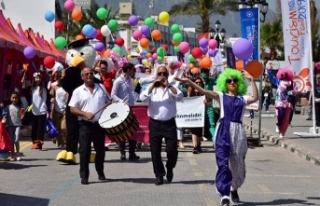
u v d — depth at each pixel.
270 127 25.11
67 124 13.85
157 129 11.16
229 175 8.96
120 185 11.12
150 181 11.59
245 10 17.83
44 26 38.59
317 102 21.95
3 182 11.37
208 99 16.97
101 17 23.33
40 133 16.88
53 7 38.62
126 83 14.38
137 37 24.83
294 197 10.23
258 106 18.84
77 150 15.38
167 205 9.33
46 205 9.25
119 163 14.19
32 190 10.53
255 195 10.35
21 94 21.11
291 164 14.73
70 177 12.00
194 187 10.98
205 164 14.28
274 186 11.40
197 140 16.48
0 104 14.21
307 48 20.23
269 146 18.86
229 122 9.12
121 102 11.80
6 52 21.55
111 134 11.59
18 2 38.53
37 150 16.64
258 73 9.48
